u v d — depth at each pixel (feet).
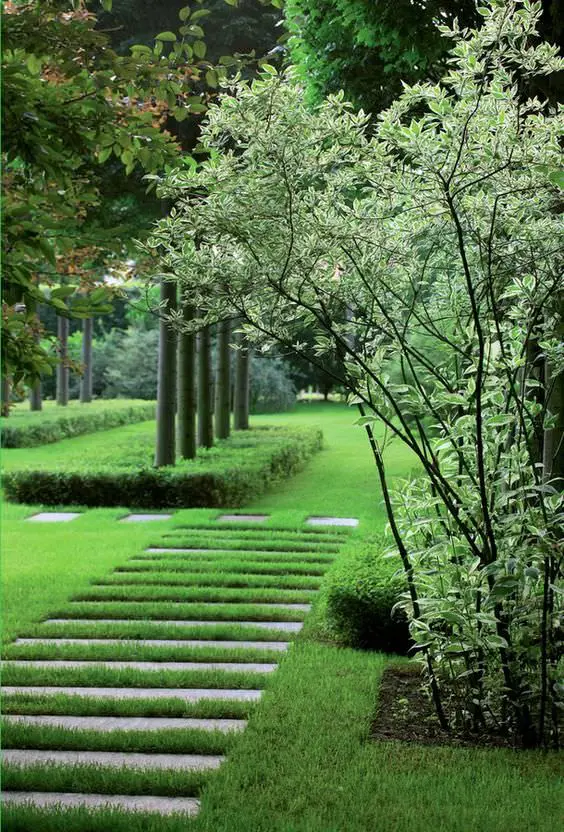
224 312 13.41
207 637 19.74
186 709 15.01
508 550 13.50
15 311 13.21
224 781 12.12
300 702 15.23
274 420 99.30
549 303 14.02
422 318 15.26
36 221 11.25
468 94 12.24
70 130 12.62
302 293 13.60
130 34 34.99
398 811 11.22
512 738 14.23
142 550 30.27
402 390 13.73
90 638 19.79
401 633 18.67
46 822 10.81
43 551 29.58
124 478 40.78
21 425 67.46
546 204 13.15
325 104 12.75
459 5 21.18
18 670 17.01
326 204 13.05
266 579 24.95
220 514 38.81
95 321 131.44
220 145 13.14
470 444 14.24
